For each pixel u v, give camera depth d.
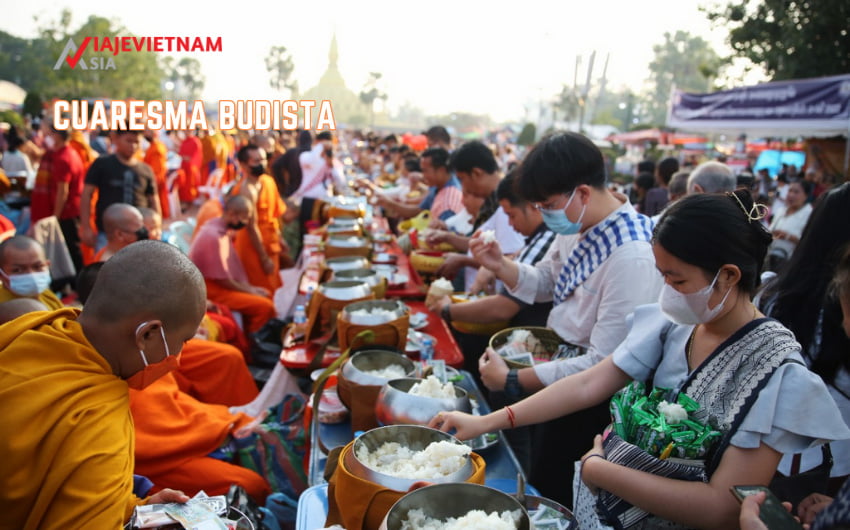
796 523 1.09
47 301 2.94
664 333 1.62
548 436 2.33
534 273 2.82
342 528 1.42
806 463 1.72
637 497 1.33
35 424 1.21
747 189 1.42
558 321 2.33
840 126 9.01
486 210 4.18
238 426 2.73
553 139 2.10
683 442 1.31
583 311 2.19
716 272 1.33
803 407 1.25
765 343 1.32
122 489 1.27
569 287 2.24
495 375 2.15
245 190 5.75
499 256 2.80
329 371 2.21
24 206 8.38
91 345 1.34
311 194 8.16
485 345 3.46
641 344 1.64
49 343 1.30
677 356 1.55
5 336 1.31
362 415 2.00
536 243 3.04
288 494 2.55
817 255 1.82
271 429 2.69
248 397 3.42
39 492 1.21
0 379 1.25
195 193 11.69
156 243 1.38
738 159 16.45
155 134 9.26
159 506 1.54
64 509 1.20
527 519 1.18
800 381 1.26
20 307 2.21
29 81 59.06
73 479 1.21
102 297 1.32
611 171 24.09
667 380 1.56
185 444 2.42
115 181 5.60
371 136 24.36
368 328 2.46
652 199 6.70
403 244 5.79
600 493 1.45
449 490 1.26
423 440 1.58
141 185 5.77
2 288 2.81
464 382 2.47
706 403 1.38
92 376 1.30
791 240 5.34
